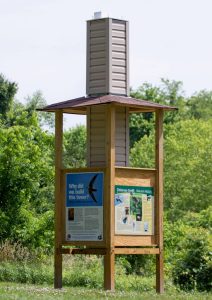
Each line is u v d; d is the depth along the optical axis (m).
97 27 27.61
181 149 79.94
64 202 26.77
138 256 36.91
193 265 29.19
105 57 27.39
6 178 37.44
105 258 25.81
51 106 26.94
